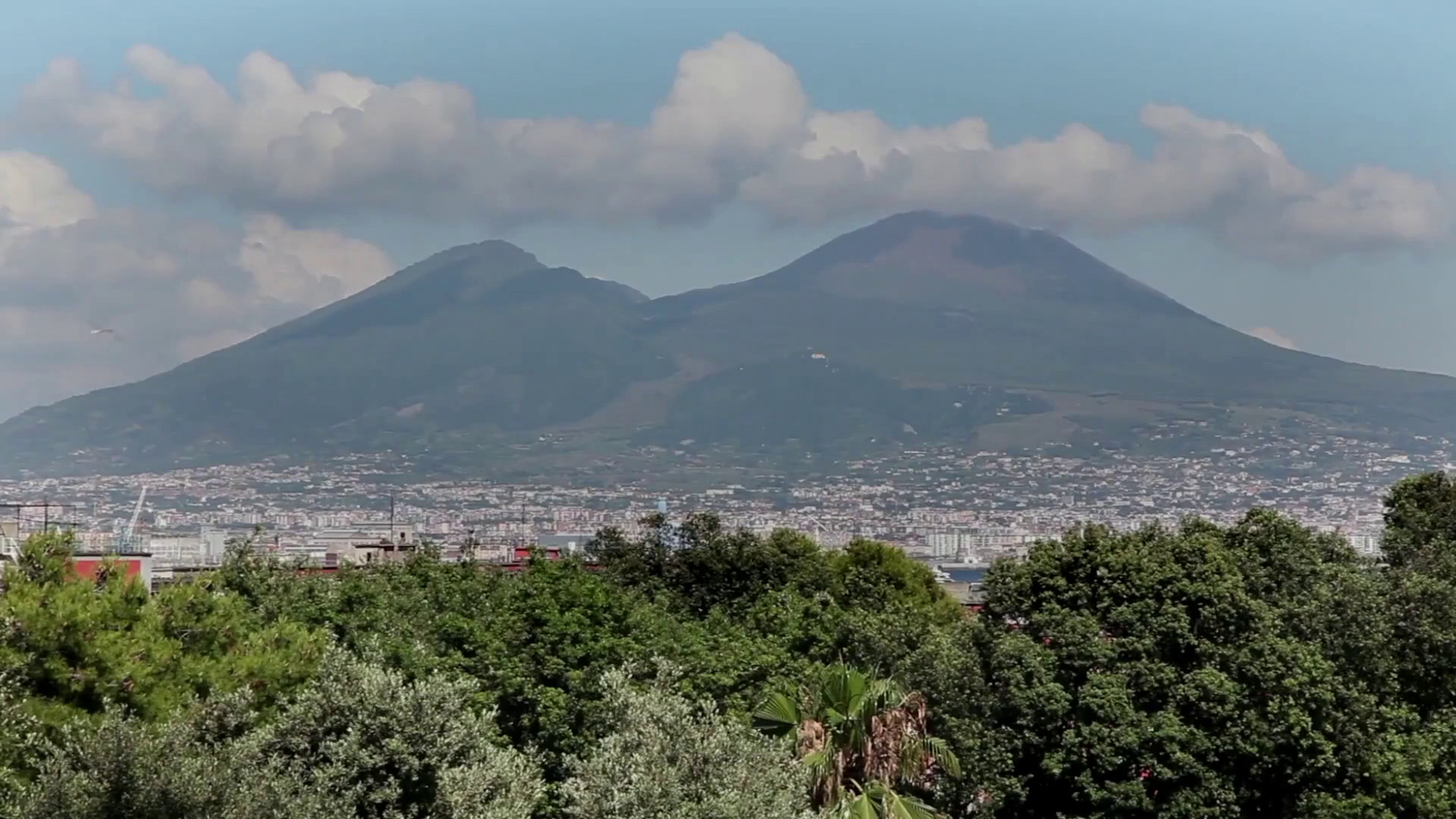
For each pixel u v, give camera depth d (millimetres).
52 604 32906
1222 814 43188
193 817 26406
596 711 41125
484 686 42250
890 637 48438
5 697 30922
